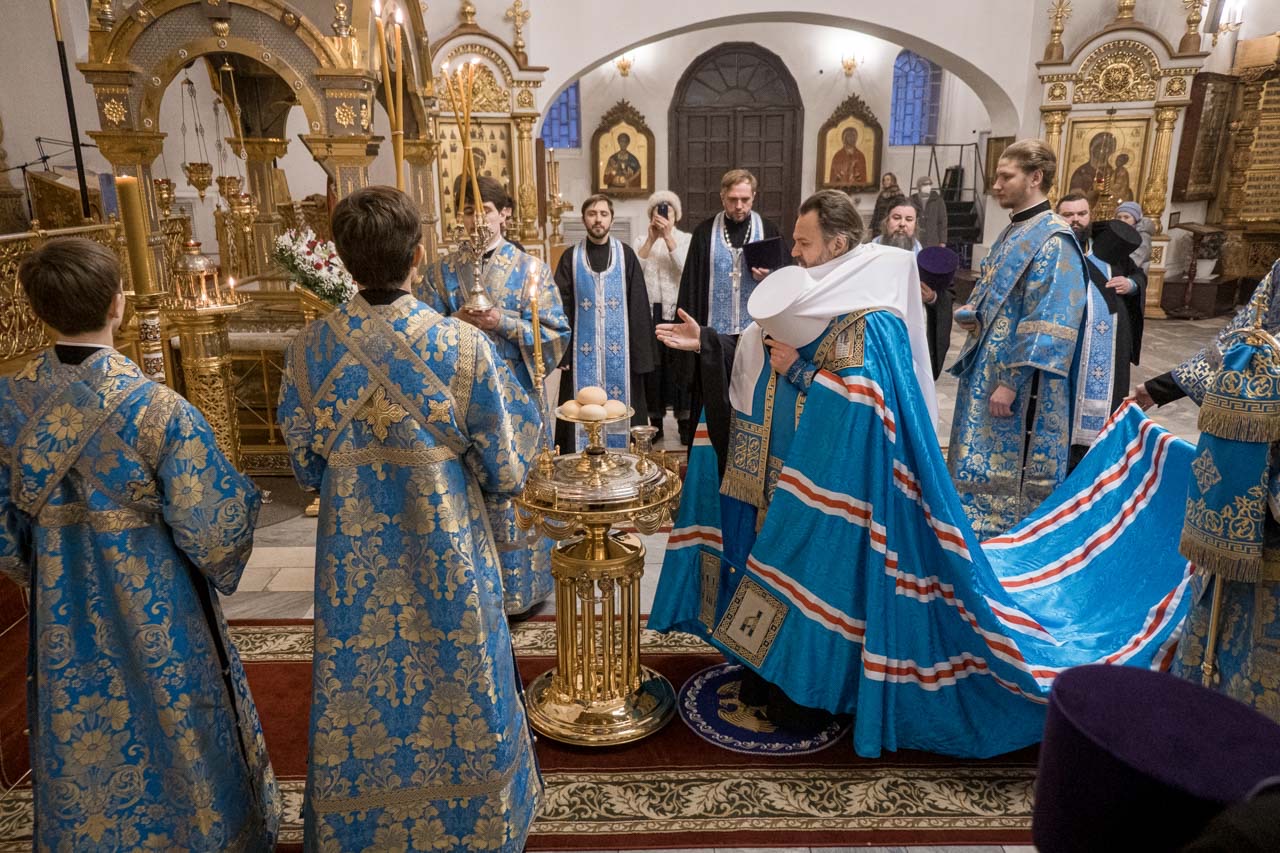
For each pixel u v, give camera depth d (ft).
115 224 13.01
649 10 31.63
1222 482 6.05
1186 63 32.68
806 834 7.14
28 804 7.71
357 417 5.62
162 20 12.88
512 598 10.51
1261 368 5.81
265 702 9.16
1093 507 9.59
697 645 10.25
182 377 15.83
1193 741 2.52
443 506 5.65
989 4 33.12
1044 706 7.81
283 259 13.57
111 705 5.68
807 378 7.79
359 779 5.93
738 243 15.87
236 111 20.12
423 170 16.94
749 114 52.19
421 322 5.64
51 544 5.49
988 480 11.37
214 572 5.77
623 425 16.01
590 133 51.98
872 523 7.48
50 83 24.72
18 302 11.02
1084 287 10.51
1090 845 2.56
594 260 15.64
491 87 29.73
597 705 8.50
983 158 48.62
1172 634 7.89
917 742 7.96
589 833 7.17
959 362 11.63
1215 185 36.19
